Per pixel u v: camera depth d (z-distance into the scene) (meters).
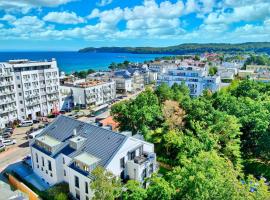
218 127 59.31
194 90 130.12
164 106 79.38
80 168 47.22
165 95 98.38
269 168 59.72
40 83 107.06
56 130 58.72
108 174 37.88
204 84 127.44
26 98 101.62
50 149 52.97
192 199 31.86
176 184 35.50
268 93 91.88
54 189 49.66
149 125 75.00
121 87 160.12
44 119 102.62
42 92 108.38
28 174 58.16
